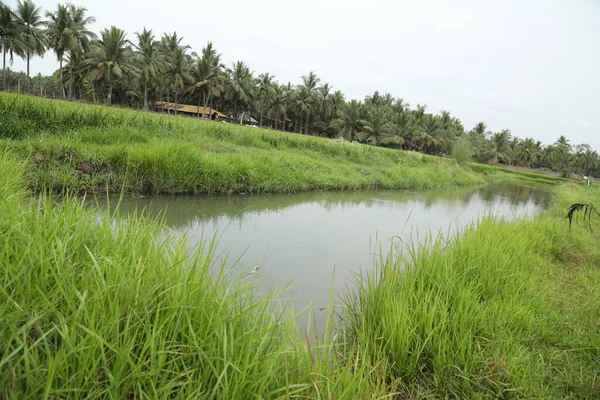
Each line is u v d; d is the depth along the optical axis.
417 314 2.66
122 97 53.09
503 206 13.77
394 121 57.88
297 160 13.02
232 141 14.16
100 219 2.73
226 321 1.78
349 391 1.67
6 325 1.32
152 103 54.38
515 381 2.21
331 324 2.21
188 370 1.50
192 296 1.82
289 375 1.75
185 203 7.35
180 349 1.57
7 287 1.53
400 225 7.54
